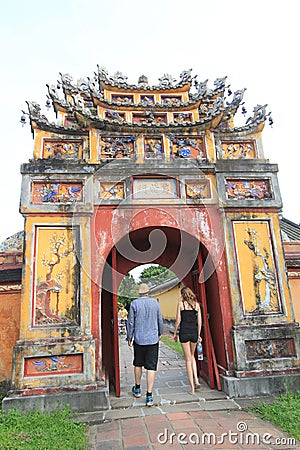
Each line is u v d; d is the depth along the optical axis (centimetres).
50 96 727
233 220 646
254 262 628
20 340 531
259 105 734
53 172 628
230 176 671
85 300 564
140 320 556
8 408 489
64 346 533
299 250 800
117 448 379
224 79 861
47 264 576
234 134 722
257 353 577
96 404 505
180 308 610
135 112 745
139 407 514
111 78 792
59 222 601
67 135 680
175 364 866
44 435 407
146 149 691
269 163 691
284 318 602
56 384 516
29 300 552
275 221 658
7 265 730
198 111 812
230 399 536
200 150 703
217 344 632
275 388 554
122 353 1157
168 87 802
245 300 605
